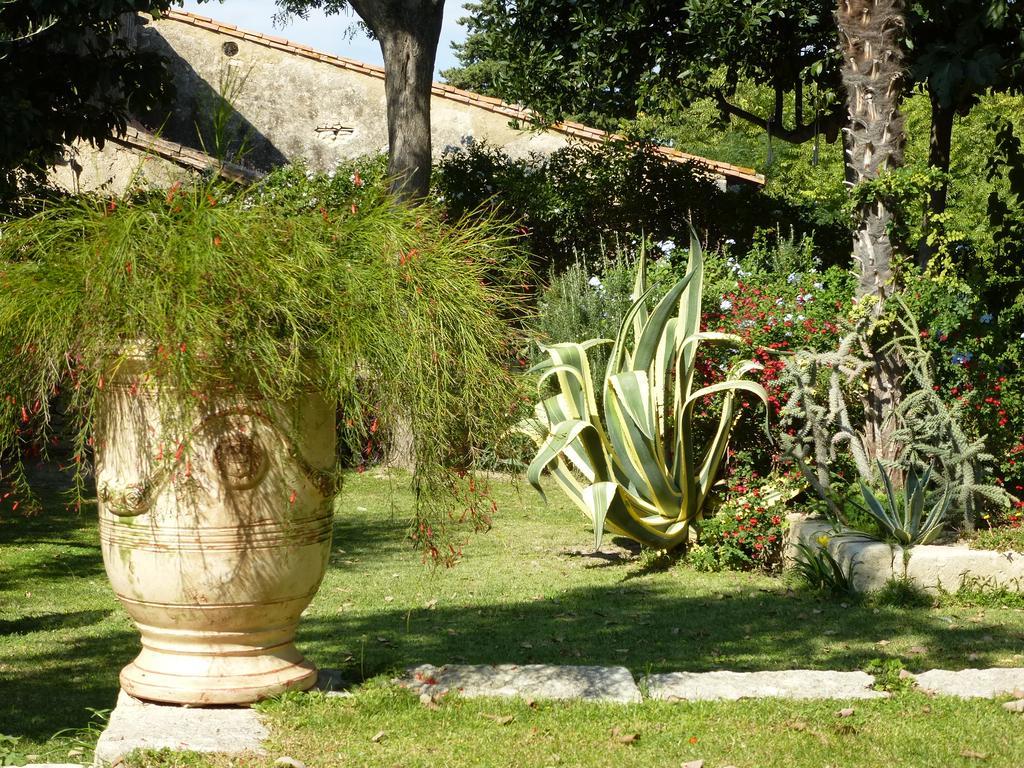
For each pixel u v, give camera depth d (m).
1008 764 3.96
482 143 18.64
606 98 17.70
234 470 4.04
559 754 3.98
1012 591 7.27
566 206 17.64
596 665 5.68
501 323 4.55
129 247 3.85
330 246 4.16
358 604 7.45
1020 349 9.15
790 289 11.05
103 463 4.15
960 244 10.52
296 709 4.24
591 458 8.86
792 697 4.69
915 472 7.67
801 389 8.22
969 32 12.49
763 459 9.52
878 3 8.73
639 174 18.25
